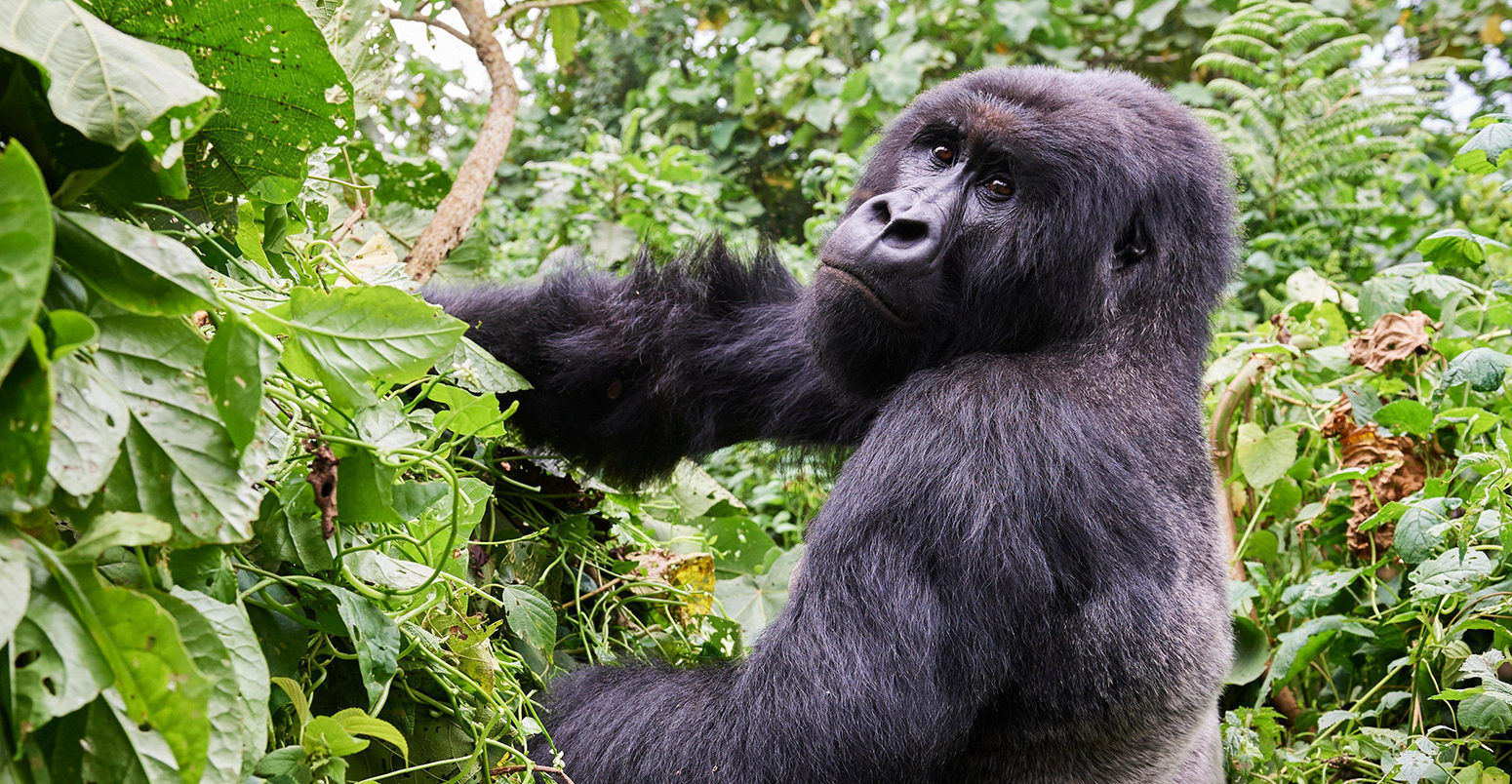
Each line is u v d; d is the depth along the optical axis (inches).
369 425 72.6
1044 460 97.9
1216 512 114.1
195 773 47.6
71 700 45.8
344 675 75.5
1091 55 314.8
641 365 124.2
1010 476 96.7
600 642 110.4
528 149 325.4
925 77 303.4
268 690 58.3
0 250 42.4
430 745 80.4
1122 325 108.1
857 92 288.4
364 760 77.0
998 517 95.5
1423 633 124.5
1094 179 105.9
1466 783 111.8
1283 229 261.4
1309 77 261.9
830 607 94.5
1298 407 160.4
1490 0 326.3
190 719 47.3
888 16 304.0
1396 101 256.2
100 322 53.3
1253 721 132.1
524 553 108.1
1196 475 109.3
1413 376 154.2
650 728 96.3
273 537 66.1
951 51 307.0
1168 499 104.1
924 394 102.6
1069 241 105.8
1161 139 112.3
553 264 135.6
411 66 257.9
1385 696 129.4
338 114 65.9
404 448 71.1
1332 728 136.7
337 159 125.4
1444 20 333.1
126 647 47.1
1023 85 110.6
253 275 72.3
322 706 75.3
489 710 82.4
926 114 114.5
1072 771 103.5
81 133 51.3
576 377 123.0
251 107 64.9
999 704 102.0
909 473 97.1
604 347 122.9
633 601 123.1
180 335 55.1
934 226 106.8
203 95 52.4
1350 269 250.1
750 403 128.3
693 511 144.9
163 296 52.4
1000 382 102.0
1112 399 104.7
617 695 100.1
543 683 101.5
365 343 64.3
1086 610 98.7
